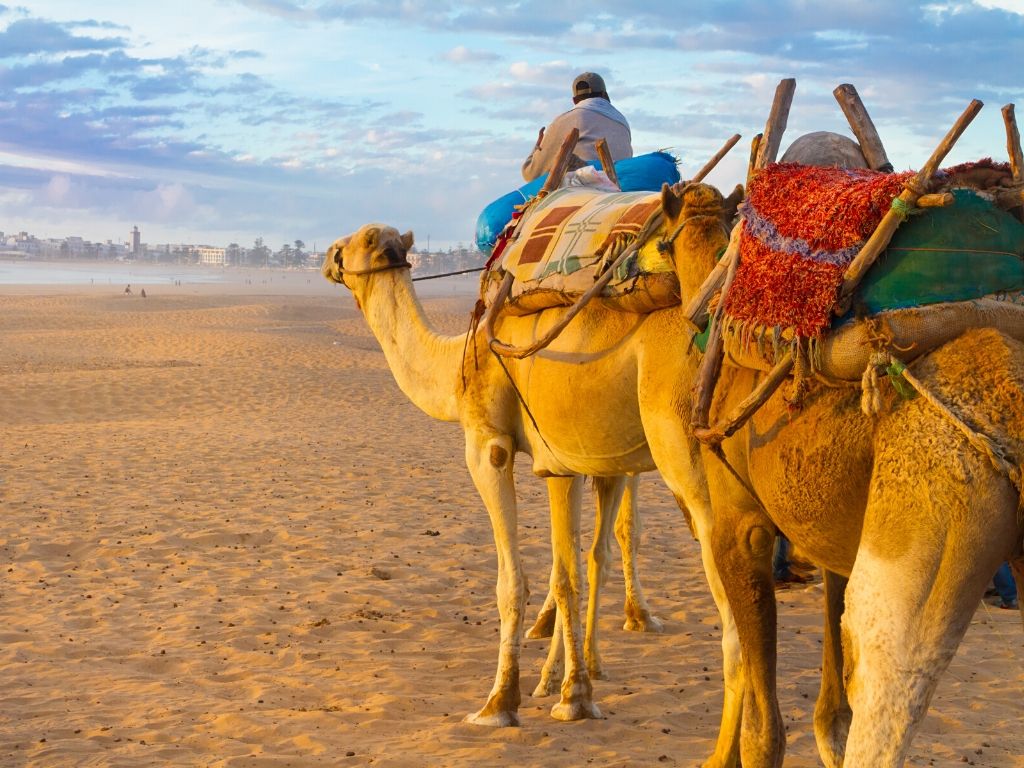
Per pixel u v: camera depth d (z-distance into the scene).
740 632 4.61
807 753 6.25
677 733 6.57
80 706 7.13
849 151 5.15
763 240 4.00
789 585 10.32
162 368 33.53
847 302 3.67
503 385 6.64
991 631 8.71
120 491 15.46
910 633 3.29
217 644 8.62
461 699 7.27
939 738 6.49
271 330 49.06
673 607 9.68
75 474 16.84
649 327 5.36
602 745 6.37
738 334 4.18
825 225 3.76
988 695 7.26
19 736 6.53
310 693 7.42
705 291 4.59
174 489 15.63
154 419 24.95
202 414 25.73
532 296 6.09
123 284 194.75
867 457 3.58
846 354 3.64
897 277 3.60
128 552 11.94
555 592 6.87
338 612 9.59
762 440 4.00
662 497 15.69
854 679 3.40
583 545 12.27
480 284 6.81
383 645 8.62
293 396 28.84
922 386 3.41
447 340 7.38
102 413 25.78
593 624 7.63
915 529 3.31
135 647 8.59
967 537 3.23
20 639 8.76
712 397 4.46
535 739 6.43
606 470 5.98
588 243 5.75
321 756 6.18
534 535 12.87
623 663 8.06
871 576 3.37
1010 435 3.23
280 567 11.33
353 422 24.31
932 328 3.50
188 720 6.84
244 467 17.69
